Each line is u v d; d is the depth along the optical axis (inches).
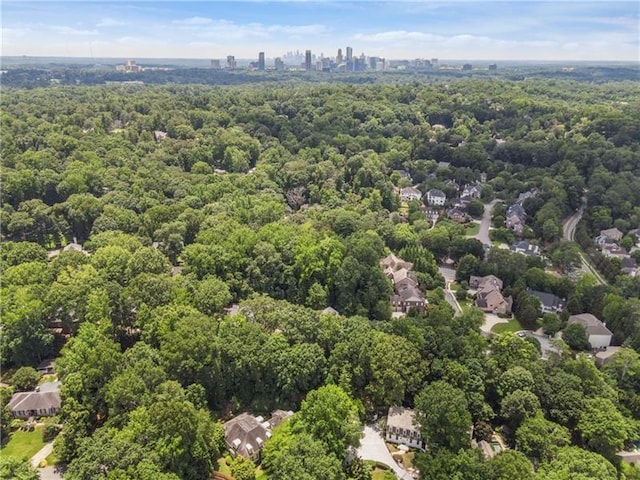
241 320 3836.1
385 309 4744.1
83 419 3102.9
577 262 6136.8
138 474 2583.7
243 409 3567.9
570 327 4717.0
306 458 2778.1
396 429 3368.6
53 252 6151.6
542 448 3174.2
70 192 6948.8
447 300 5487.2
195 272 4719.5
